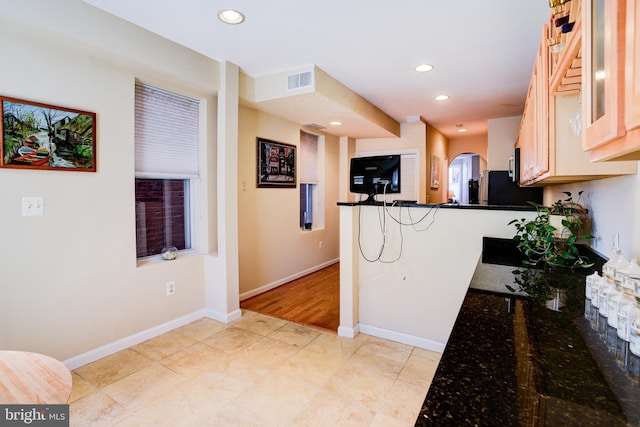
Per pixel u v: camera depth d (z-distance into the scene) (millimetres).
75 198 2260
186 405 1905
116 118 2467
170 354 2492
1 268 1951
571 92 1495
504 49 2723
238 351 2551
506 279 1631
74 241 2264
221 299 3123
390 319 2762
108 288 2459
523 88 3711
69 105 2203
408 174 5500
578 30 960
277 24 2324
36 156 2055
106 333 2455
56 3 1934
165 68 2541
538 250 2064
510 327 1047
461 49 2725
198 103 3225
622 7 600
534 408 635
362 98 4094
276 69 3199
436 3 2062
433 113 4879
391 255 2729
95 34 2119
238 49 2740
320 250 5352
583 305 1251
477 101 4234
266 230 4172
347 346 2646
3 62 1923
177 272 2965
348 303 2799
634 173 1449
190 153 3172
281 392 2037
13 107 1952
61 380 1097
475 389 703
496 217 2355
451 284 2521
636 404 648
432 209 2555
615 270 1123
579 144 1513
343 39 2553
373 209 2791
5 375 1110
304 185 5234
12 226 1983
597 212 1985
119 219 2510
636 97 549
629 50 573
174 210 3199
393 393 2037
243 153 3771
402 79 3430
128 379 2160
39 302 2107
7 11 1747
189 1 2047
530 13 2178
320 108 3717
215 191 3309
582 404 649
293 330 2949
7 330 1981
